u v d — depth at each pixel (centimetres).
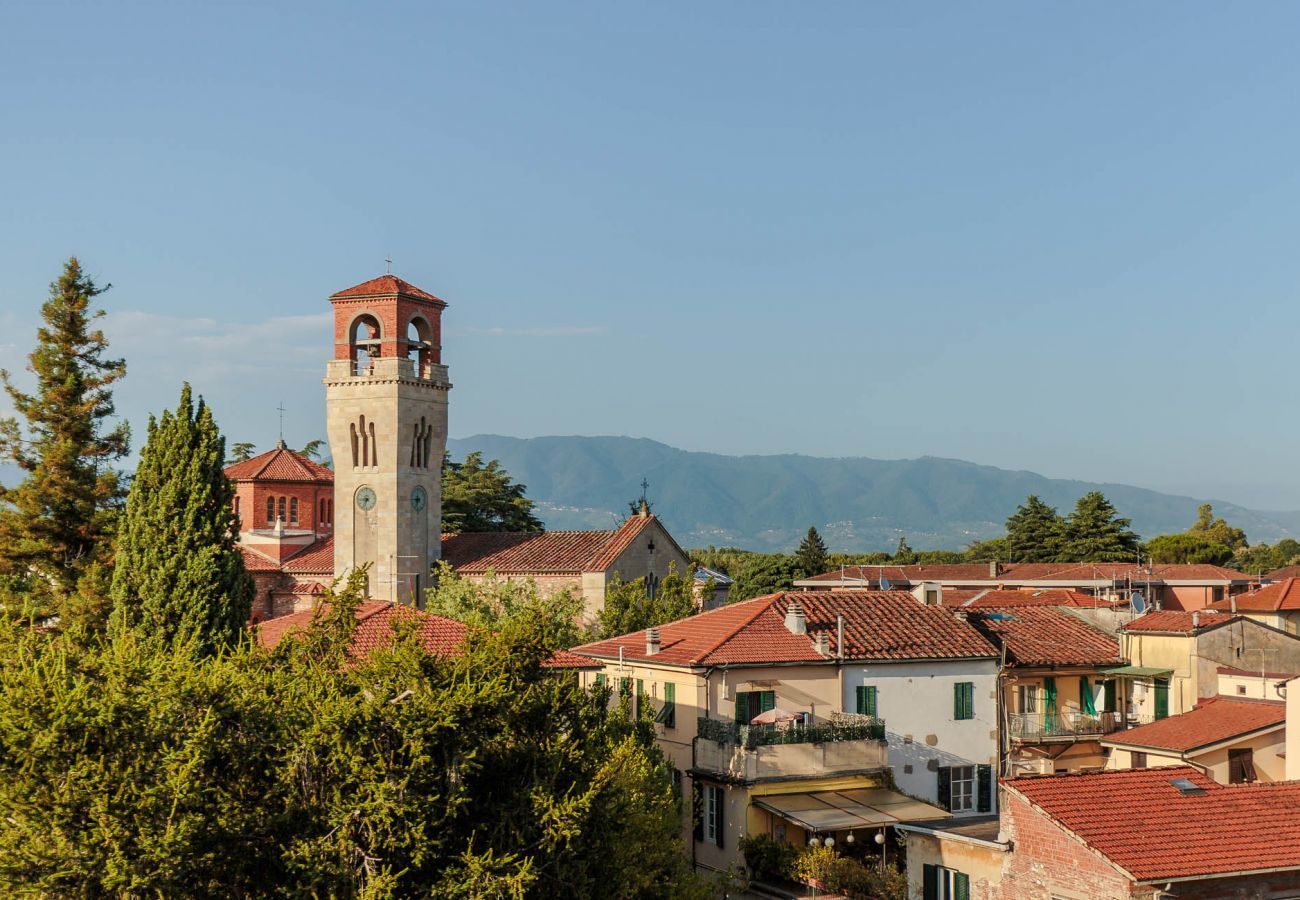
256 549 9206
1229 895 3034
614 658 5559
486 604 7256
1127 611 6719
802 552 17700
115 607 5397
